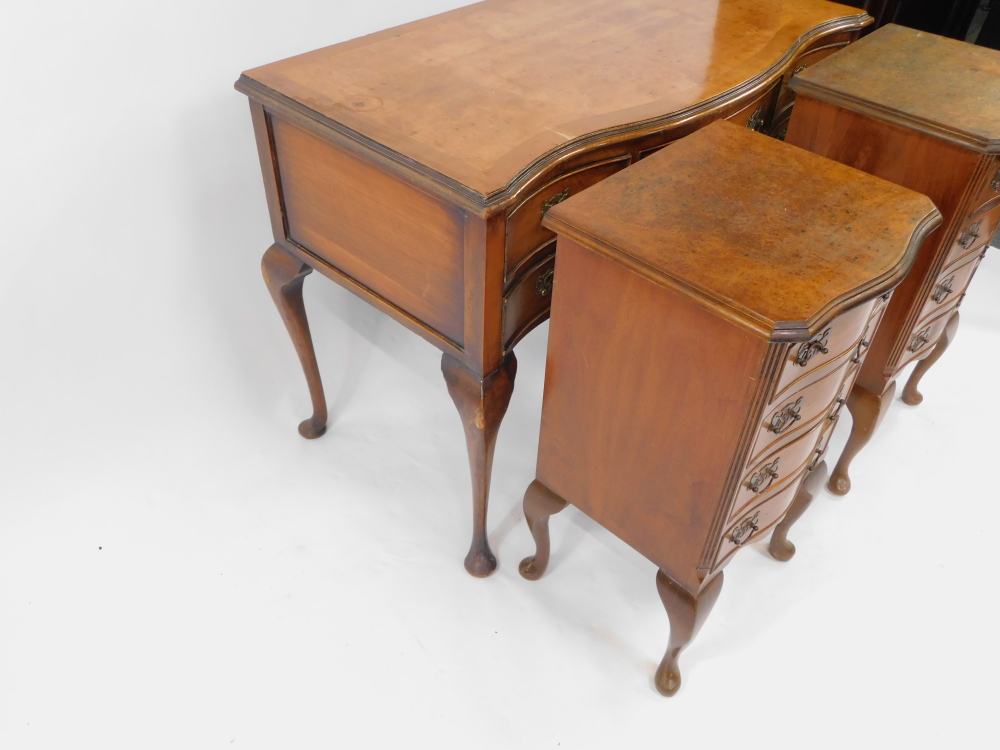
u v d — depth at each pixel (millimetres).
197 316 1946
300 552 1772
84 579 1697
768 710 1518
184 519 1828
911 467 1994
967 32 2850
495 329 1335
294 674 1550
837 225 1122
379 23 1924
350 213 1418
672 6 1822
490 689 1541
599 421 1288
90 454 1898
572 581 1745
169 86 1649
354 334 2293
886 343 1610
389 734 1465
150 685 1522
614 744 1464
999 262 2641
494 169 1198
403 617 1657
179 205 1791
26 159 1549
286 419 2078
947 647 1629
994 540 1835
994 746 1471
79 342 1795
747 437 1080
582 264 1143
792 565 1772
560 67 1534
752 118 1651
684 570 1311
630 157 1407
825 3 1842
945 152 1368
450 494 1924
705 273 1017
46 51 1479
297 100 1364
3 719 1464
